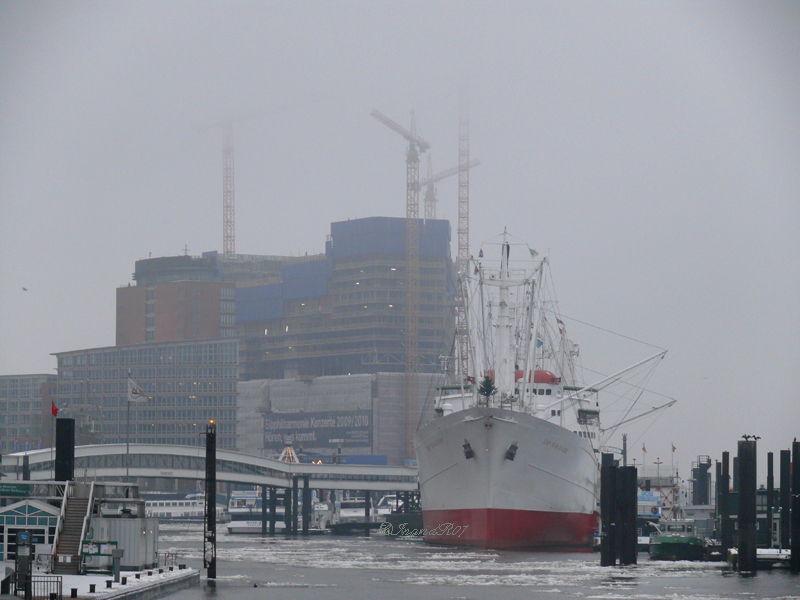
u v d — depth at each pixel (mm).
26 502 172750
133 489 189125
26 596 132125
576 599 165875
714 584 188625
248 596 164500
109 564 169250
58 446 198000
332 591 175875
